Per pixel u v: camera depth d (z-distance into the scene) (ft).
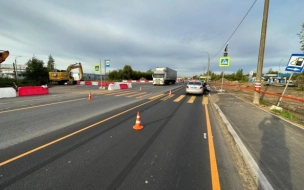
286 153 12.29
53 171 10.17
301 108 38.06
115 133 17.03
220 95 53.47
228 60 64.69
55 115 24.30
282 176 9.51
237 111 27.43
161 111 28.91
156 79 121.90
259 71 36.01
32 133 16.58
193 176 9.96
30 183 9.04
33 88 50.31
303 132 17.04
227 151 13.43
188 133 17.65
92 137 15.80
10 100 38.34
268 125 19.43
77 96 47.62
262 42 35.09
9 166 10.61
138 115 18.65
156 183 9.25
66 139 15.19
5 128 18.04
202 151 13.34
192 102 41.06
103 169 10.51
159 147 13.93
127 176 9.83
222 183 9.36
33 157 11.81
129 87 89.61
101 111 27.53
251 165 10.55
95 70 82.28
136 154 12.61
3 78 86.79
